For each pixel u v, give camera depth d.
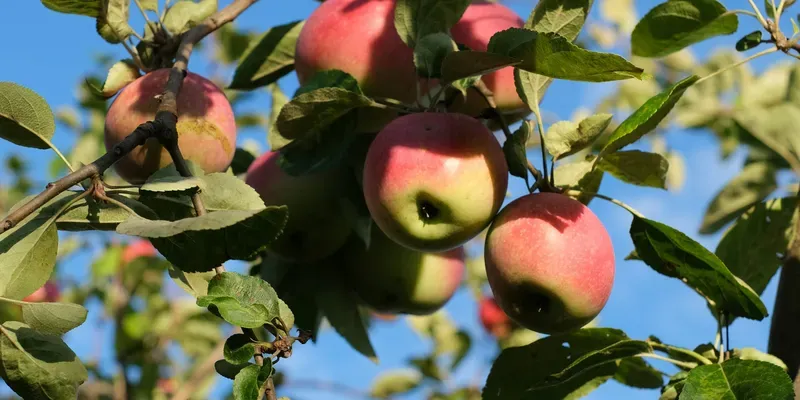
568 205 1.21
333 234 1.34
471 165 1.21
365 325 1.44
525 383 1.26
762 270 1.32
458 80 1.22
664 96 1.17
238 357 1.12
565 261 1.19
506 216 1.21
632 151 1.23
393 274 1.36
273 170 1.34
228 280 1.13
